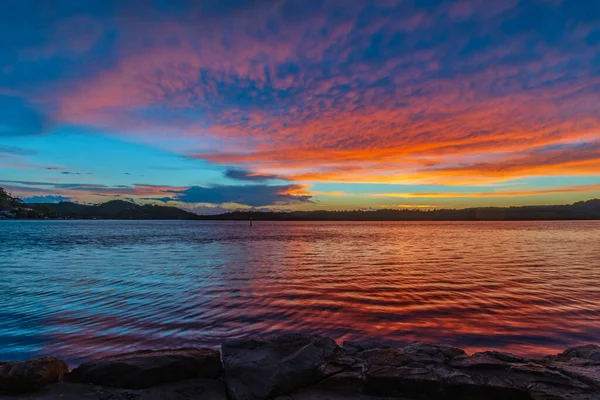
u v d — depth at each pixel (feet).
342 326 38.04
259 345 23.58
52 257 114.32
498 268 84.64
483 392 18.62
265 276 72.90
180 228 497.87
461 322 39.17
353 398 19.20
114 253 129.70
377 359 22.65
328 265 92.73
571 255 117.39
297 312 43.42
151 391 19.67
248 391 18.86
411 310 44.34
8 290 57.21
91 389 19.79
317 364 20.72
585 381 19.40
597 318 40.29
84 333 35.29
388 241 209.67
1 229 396.57
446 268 85.25
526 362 22.20
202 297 51.70
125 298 50.93
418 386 19.20
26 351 30.78
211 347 31.73
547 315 41.60
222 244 183.62
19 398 18.58
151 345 32.35
